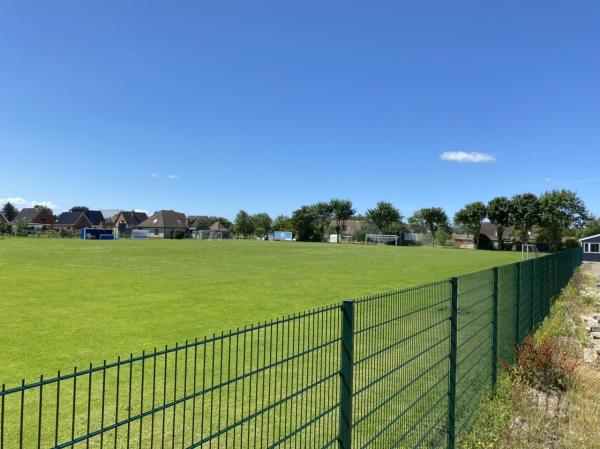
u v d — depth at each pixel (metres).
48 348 8.05
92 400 5.68
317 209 102.56
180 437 4.69
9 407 5.43
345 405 3.24
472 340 5.57
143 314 11.12
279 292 15.30
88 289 14.91
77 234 83.19
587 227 84.56
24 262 24.39
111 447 4.46
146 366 7.01
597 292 20.34
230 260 29.55
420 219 100.12
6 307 11.61
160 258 29.80
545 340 7.92
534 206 74.62
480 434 5.13
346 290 16.19
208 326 10.02
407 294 4.66
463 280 5.27
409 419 4.29
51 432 4.85
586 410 6.00
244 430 4.81
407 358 4.32
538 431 5.32
